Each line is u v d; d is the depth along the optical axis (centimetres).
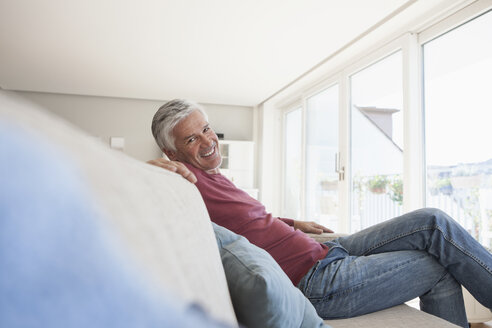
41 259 10
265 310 51
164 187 30
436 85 283
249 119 694
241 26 344
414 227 115
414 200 290
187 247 27
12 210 9
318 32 351
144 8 314
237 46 393
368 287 105
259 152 662
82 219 12
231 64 451
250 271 55
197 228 39
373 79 365
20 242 10
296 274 115
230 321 30
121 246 14
